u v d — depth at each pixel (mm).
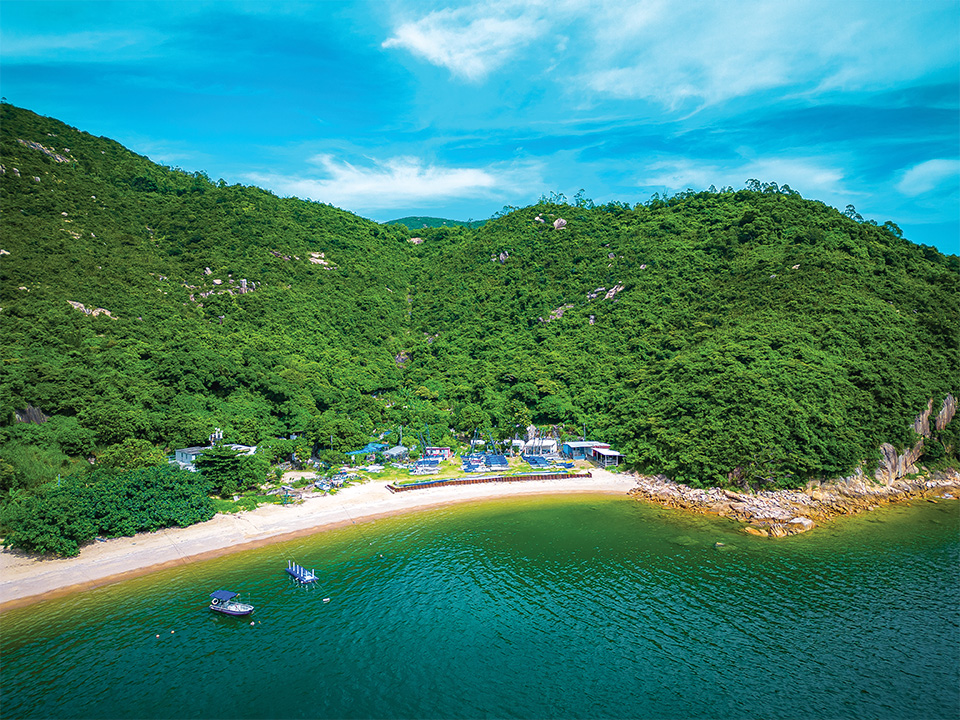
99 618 58250
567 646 54844
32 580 64188
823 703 46781
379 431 131000
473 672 50938
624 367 143125
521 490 101312
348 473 106500
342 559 73188
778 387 103250
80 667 50594
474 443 128000
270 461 103500
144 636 55500
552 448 123938
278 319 163750
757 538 80000
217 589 64812
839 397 102250
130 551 72125
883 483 96625
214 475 89562
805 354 112500
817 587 65875
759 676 50188
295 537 79625
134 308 135375
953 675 50156
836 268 142625
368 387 150625
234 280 171750
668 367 128125
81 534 69875
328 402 133625
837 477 94250
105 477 78812
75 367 103438
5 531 70062
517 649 54375
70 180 183000
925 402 103750
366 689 48656
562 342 162750
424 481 103500
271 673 50500
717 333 135000
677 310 156250
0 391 89062
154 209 197750
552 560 73312
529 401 140750
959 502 93688
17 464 78125
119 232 170750
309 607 61531
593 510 91938
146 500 78250
